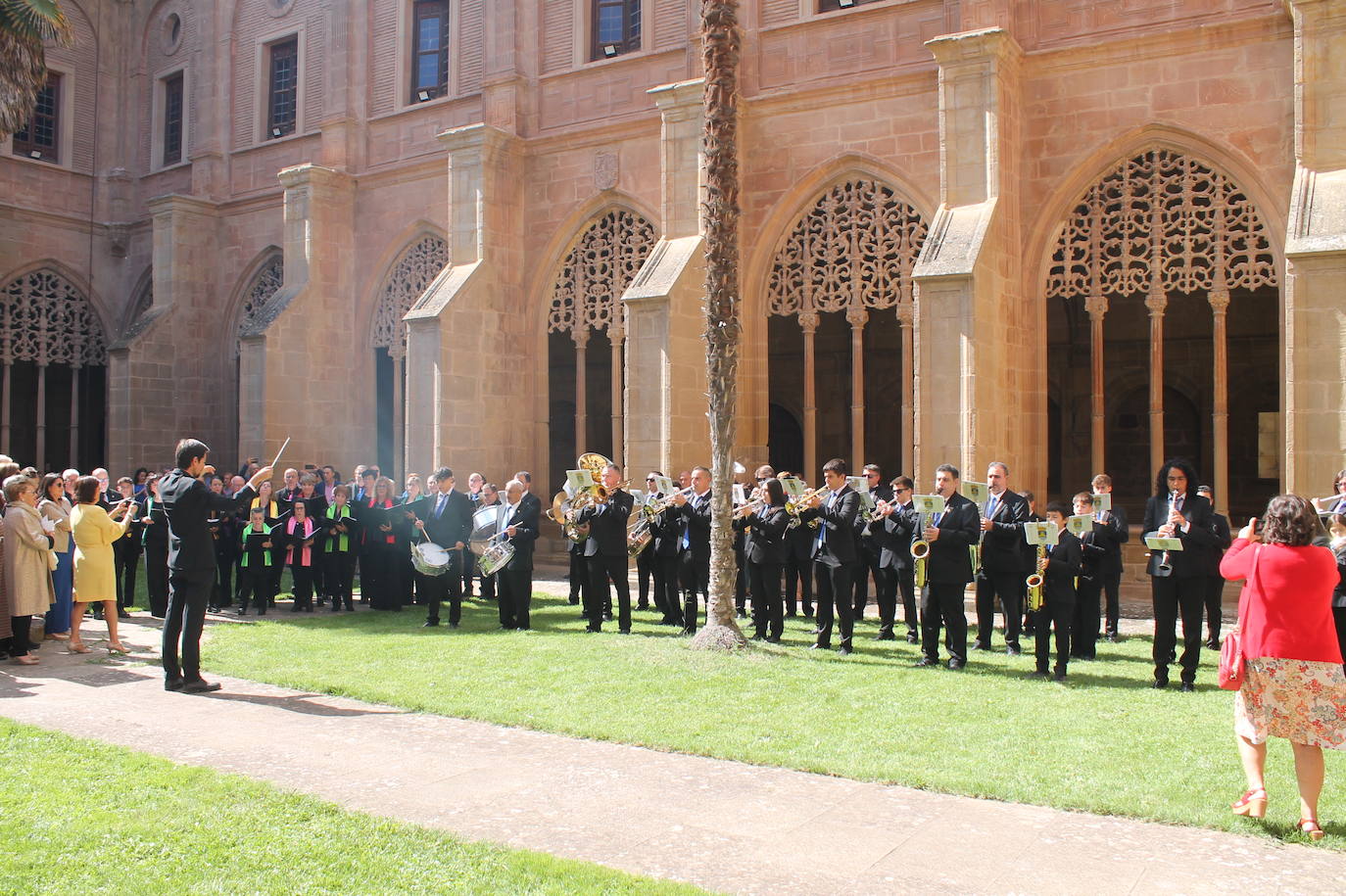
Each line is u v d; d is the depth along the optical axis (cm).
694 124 1819
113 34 2878
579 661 1043
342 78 2391
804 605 1399
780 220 1838
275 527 1437
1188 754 716
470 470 2005
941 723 801
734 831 568
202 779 644
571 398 3002
